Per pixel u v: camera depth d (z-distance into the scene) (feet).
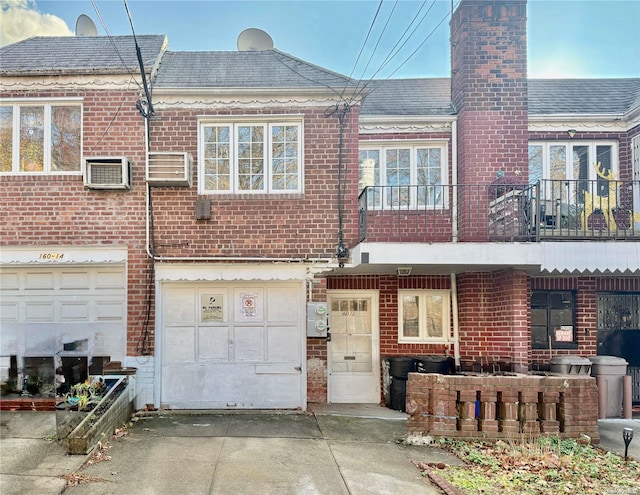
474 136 27.76
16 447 19.13
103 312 25.81
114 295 25.91
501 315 26.40
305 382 25.73
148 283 25.35
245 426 22.50
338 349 29.58
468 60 28.09
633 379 28.63
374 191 28.02
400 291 29.76
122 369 24.20
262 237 25.88
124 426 22.11
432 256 23.47
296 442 20.29
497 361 25.96
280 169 26.40
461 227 28.09
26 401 25.02
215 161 26.32
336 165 26.17
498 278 26.76
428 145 30.09
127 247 25.43
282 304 26.13
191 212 25.79
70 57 27.76
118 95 25.72
